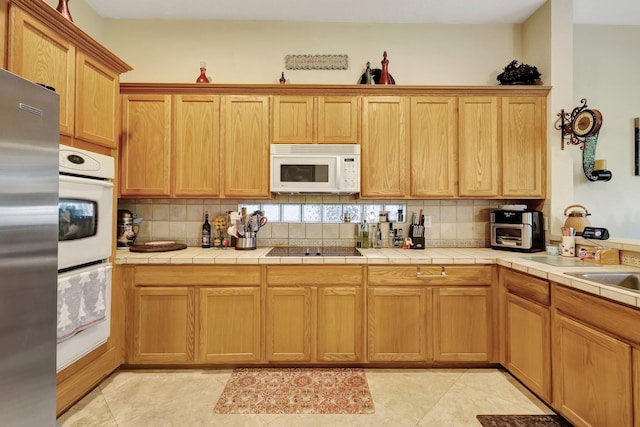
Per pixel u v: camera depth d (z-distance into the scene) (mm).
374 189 2504
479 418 1741
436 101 2518
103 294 1940
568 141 2482
